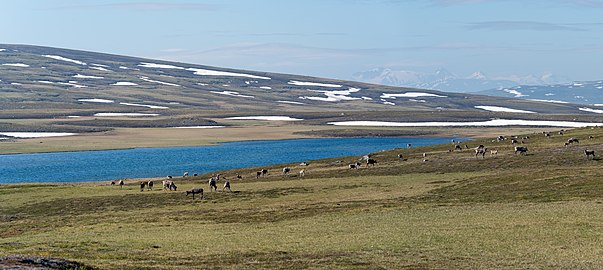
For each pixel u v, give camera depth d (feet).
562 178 257.34
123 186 361.10
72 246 164.96
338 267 130.82
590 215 178.81
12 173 544.62
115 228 208.74
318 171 387.55
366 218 202.18
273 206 245.86
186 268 129.70
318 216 213.25
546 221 174.70
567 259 132.36
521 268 126.41
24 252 151.74
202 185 350.84
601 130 473.67
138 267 128.67
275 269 129.49
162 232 193.26
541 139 458.50
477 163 352.69
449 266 130.11
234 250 153.99
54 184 372.38
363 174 354.95
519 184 256.32
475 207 213.25
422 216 200.03
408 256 141.69
